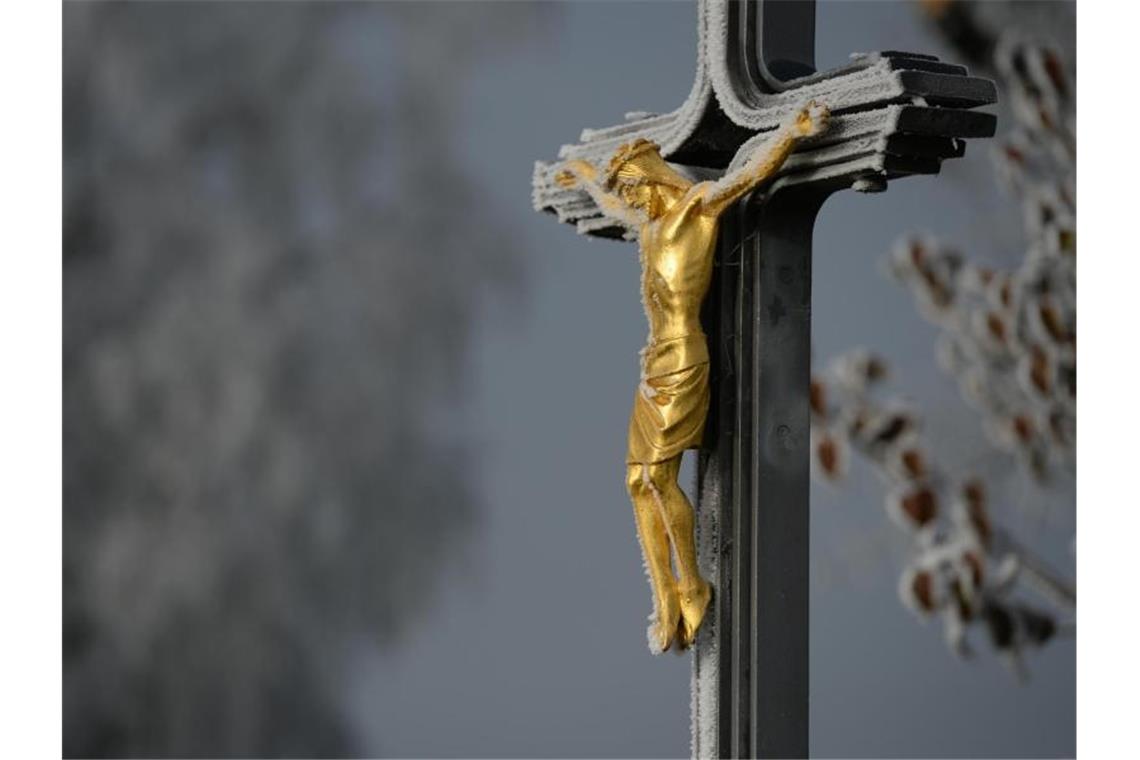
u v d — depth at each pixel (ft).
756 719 20.54
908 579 48.06
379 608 45.55
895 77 18.33
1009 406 49.55
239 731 45.60
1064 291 50.49
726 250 20.90
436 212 45.32
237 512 45.78
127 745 45.78
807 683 20.80
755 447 20.63
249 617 45.70
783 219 20.72
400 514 45.55
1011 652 49.24
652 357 20.58
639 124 22.48
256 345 45.60
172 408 45.83
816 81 19.76
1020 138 50.31
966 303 49.32
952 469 48.80
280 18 45.55
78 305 45.78
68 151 45.73
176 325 45.73
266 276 45.60
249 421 45.50
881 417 48.01
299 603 45.73
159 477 45.80
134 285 45.85
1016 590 49.47
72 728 45.52
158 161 45.80
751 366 20.71
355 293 45.55
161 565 45.75
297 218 45.75
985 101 18.76
